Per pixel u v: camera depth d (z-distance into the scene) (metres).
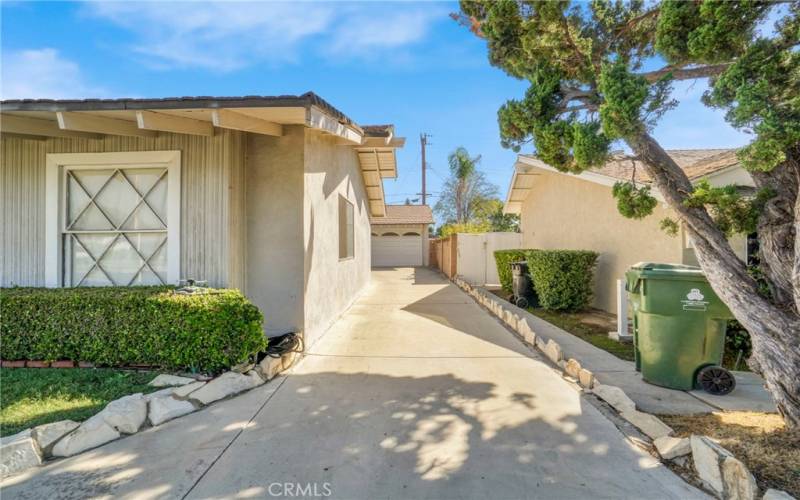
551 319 8.92
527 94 4.72
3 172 6.16
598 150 3.93
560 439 3.44
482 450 3.27
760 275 5.39
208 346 4.69
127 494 2.72
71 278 6.17
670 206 3.97
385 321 8.59
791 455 3.00
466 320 8.66
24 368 5.06
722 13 3.03
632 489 2.76
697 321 4.46
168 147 5.98
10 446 3.05
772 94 2.79
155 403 3.83
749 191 4.71
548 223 13.16
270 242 6.14
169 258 5.98
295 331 6.08
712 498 2.65
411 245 27.20
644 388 4.63
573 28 4.61
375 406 4.12
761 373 3.57
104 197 6.18
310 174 6.47
